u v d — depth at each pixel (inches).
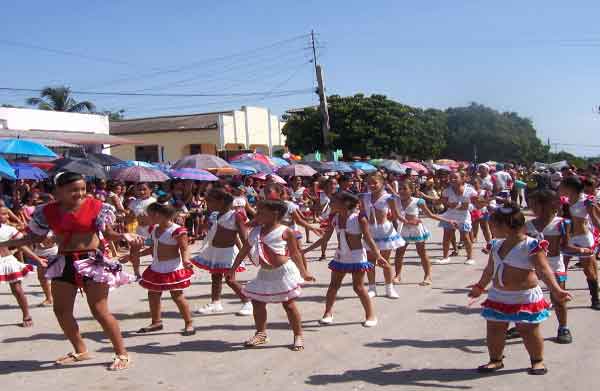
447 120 2459.4
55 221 208.8
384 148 1439.5
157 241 260.1
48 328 277.4
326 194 527.5
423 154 1632.6
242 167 775.7
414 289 356.5
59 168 582.9
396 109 1486.2
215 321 287.0
